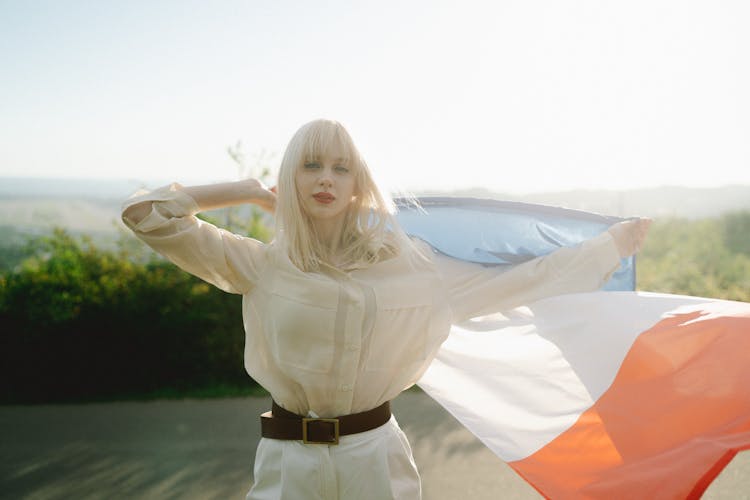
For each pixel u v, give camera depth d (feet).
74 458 15.81
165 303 22.38
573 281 7.80
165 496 13.42
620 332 7.80
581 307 8.11
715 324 7.41
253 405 20.21
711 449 6.59
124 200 6.62
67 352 21.95
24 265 22.68
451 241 9.17
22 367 21.81
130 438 17.24
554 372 8.06
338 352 6.44
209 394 21.52
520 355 8.34
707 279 31.65
